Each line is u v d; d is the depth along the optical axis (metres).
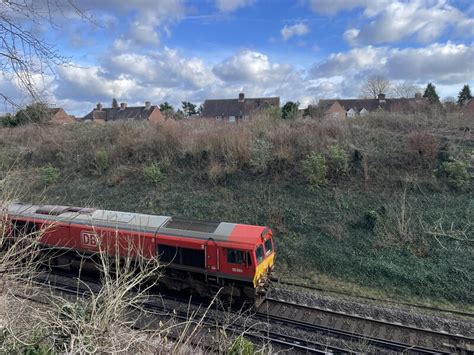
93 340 4.65
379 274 13.39
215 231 11.81
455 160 17.67
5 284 5.77
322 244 15.07
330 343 9.61
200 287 11.85
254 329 10.27
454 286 12.48
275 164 20.22
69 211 14.12
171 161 23.17
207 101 61.31
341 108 48.78
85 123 32.97
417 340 9.72
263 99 58.94
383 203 16.64
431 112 26.00
